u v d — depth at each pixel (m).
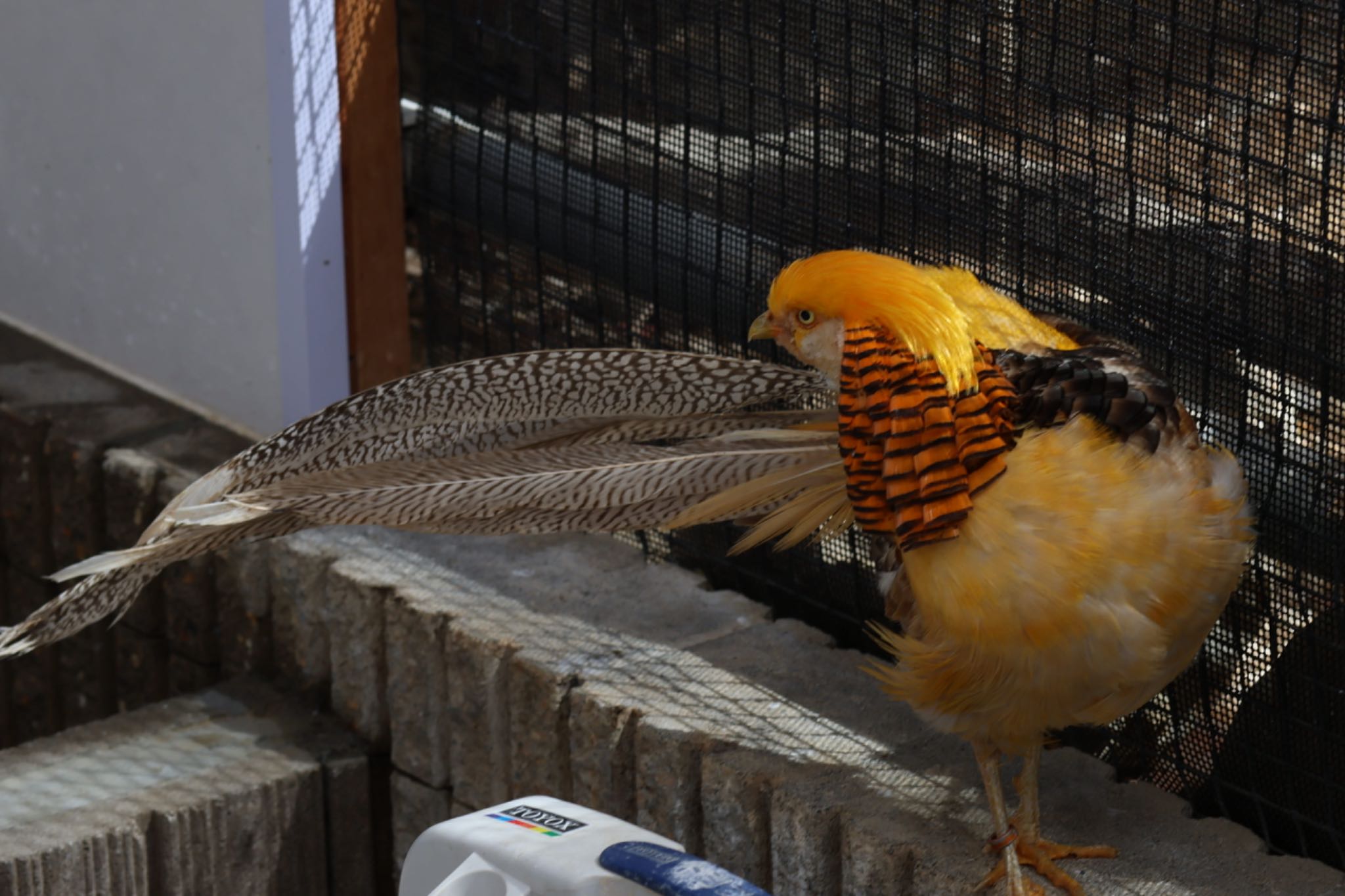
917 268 2.90
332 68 4.69
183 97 5.01
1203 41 3.15
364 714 4.44
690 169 4.16
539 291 4.65
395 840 4.42
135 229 5.36
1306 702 3.31
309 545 4.56
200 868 4.14
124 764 4.29
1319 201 3.05
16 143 5.78
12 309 6.03
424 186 4.91
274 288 4.88
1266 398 3.25
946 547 2.70
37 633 3.22
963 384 2.67
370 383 4.96
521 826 2.65
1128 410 2.74
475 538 4.63
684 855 2.48
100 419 5.42
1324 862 3.36
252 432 5.13
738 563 4.35
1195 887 3.16
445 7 4.68
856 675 3.94
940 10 3.54
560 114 4.45
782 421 3.30
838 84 3.77
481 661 4.09
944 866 3.19
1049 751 3.65
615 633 4.13
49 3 5.44
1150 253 3.35
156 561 3.30
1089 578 2.64
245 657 4.86
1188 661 2.95
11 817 4.01
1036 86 3.44
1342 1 2.91
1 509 5.76
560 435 3.40
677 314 4.30
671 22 4.09
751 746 3.63
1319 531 3.23
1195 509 2.72
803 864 3.43
